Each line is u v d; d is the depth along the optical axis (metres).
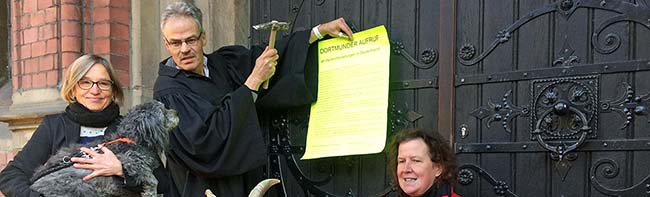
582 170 2.47
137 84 3.38
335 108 2.93
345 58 2.92
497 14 2.66
